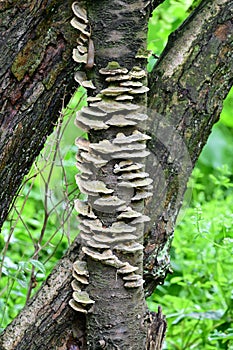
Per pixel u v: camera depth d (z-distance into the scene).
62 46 2.21
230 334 2.88
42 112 2.28
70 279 2.29
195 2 2.55
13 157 2.28
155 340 2.32
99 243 2.18
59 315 2.30
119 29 2.14
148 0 2.14
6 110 2.23
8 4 2.16
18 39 2.18
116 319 2.23
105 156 2.15
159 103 2.28
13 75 2.20
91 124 2.13
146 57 2.15
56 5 2.18
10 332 2.31
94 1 2.14
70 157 2.87
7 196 2.34
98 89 2.16
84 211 2.19
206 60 2.28
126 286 2.21
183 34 2.30
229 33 2.28
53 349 2.33
